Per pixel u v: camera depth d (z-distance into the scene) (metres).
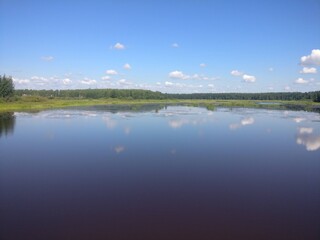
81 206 11.37
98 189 13.12
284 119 40.25
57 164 17.03
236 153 19.78
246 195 12.50
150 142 23.09
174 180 14.29
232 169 16.17
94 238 9.16
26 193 12.70
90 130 28.91
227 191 12.95
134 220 10.27
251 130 29.64
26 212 10.91
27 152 19.91
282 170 16.14
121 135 26.12
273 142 23.56
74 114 45.66
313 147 21.91
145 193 12.66
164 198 12.12
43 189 13.17
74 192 12.77
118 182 14.02
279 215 10.69
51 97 86.38
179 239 9.12
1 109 51.97
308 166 16.91
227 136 26.02
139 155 19.02
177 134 26.72
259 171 15.90
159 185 13.61
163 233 9.45
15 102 63.91
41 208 11.22
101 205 11.46
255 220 10.31
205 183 13.97
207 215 10.66
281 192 12.91
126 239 9.11
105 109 58.09
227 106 75.69
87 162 17.38
